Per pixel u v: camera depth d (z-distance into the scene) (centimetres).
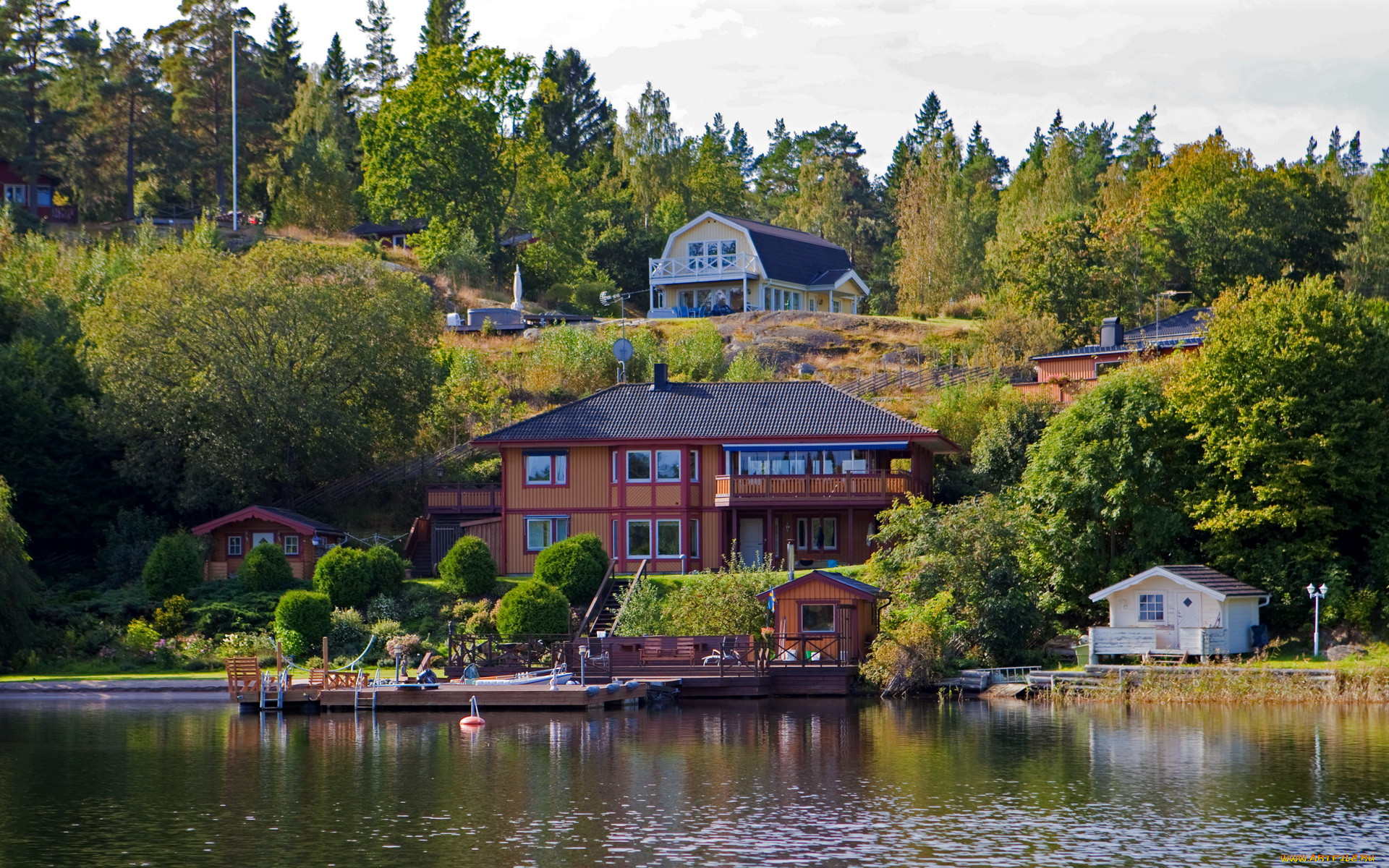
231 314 7231
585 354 8925
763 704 5103
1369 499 5612
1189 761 3747
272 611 6144
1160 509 5659
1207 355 5825
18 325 8762
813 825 3080
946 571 5447
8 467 7062
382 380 7438
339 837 2992
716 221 11194
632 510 6725
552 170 14350
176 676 5628
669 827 3070
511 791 3456
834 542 6731
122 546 6831
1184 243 10250
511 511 6825
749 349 9375
